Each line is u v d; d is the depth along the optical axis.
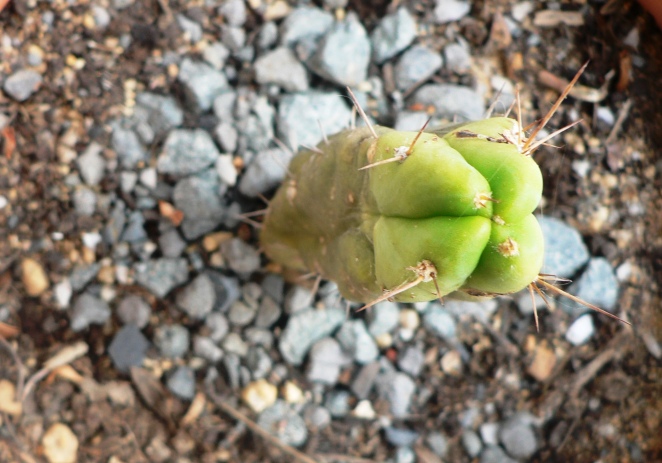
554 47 0.37
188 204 0.35
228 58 0.36
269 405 0.35
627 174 0.36
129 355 0.35
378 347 0.36
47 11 0.35
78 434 0.34
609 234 0.36
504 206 0.20
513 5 0.37
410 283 0.21
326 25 0.36
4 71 0.34
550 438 0.36
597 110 0.36
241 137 0.36
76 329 0.34
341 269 0.27
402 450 0.36
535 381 0.36
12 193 0.34
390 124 0.37
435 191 0.20
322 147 0.28
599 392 0.36
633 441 0.35
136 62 0.35
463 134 0.23
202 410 0.35
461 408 0.36
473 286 0.22
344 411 0.36
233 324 0.35
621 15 0.37
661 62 0.37
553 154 0.36
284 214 0.31
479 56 0.37
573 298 0.24
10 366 0.34
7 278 0.34
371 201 0.24
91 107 0.35
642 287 0.36
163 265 0.35
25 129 0.34
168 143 0.35
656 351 0.35
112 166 0.35
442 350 0.36
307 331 0.35
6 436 0.33
